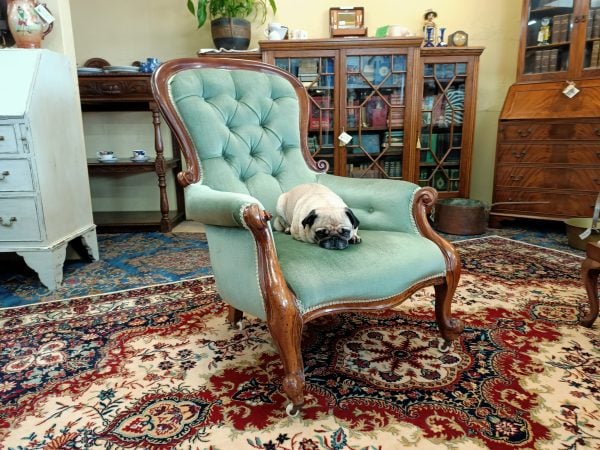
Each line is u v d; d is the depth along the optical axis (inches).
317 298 43.8
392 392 49.1
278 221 62.8
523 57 123.0
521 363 54.2
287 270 44.4
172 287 83.8
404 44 119.5
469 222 119.4
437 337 62.1
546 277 85.0
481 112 141.1
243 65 68.0
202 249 111.0
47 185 83.4
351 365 55.0
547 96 117.9
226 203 45.2
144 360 56.7
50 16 87.9
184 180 55.8
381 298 48.4
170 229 131.0
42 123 82.4
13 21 85.0
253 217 42.1
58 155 87.9
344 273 45.6
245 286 46.2
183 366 55.3
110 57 138.6
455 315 68.5
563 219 118.0
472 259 97.5
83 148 99.3
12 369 54.7
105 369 54.6
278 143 68.3
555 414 44.5
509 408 45.7
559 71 118.4
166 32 136.9
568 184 116.1
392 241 52.2
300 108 71.9
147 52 138.2
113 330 65.5
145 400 48.2
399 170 131.0
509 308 70.7
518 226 130.9
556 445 40.1
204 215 49.4
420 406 46.4
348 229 50.1
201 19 122.2
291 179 68.0
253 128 65.8
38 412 46.3
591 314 62.5
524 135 119.3
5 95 78.6
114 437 42.4
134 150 140.7
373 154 129.8
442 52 122.6
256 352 58.8
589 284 61.7
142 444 41.4
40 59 82.5
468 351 57.6
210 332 64.8
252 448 40.7
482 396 47.8
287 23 135.7
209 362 56.2
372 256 48.4
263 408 46.7
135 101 122.3
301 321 43.1
